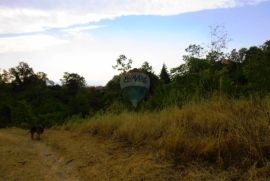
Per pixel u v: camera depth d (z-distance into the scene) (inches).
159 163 358.3
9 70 4830.2
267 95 415.5
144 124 504.1
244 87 503.2
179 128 408.8
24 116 2121.1
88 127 780.0
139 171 349.1
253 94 449.1
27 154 580.4
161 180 317.7
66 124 1225.4
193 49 703.7
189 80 645.9
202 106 442.0
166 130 437.1
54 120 1796.3
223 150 326.0
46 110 2124.8
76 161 468.4
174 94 599.2
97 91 2186.3
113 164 402.9
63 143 663.1
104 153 470.3
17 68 4879.4
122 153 447.5
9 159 531.2
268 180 261.9
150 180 323.0
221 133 348.8
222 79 525.3
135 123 536.1
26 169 454.6
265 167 278.8
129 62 992.9
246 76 521.3
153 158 376.8
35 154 581.0
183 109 462.6
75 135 765.3
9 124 2317.9
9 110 2522.1
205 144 345.1
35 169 453.1
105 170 387.5
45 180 394.9
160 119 478.0
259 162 293.7
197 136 377.7
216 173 302.0
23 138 932.0
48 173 426.6
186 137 380.5
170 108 520.4
